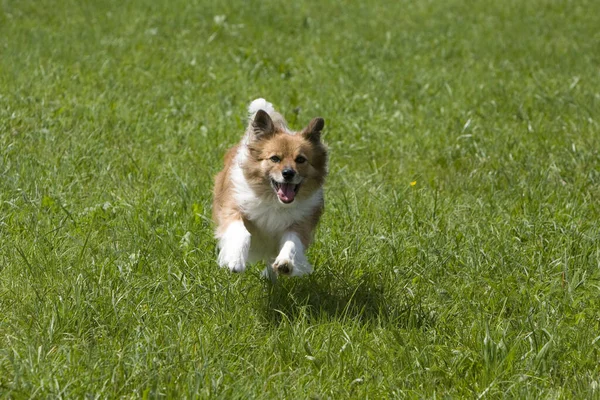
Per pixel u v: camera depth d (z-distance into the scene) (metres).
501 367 8.14
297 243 9.55
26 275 9.50
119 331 8.34
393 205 12.34
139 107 16.39
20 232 10.68
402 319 9.28
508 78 20.52
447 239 11.28
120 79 18.19
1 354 7.79
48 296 9.00
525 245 11.29
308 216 9.98
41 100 16.09
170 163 13.44
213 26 23.83
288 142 9.72
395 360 8.27
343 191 12.67
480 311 9.44
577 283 10.05
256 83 18.91
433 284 10.22
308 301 9.68
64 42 21.19
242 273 10.17
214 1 27.47
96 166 13.16
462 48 23.73
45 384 7.21
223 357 8.06
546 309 9.36
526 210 12.26
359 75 19.94
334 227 11.52
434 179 13.62
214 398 7.21
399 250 10.90
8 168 12.38
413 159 14.72
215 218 10.67
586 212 12.36
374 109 17.22
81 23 23.78
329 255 10.83
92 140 14.08
